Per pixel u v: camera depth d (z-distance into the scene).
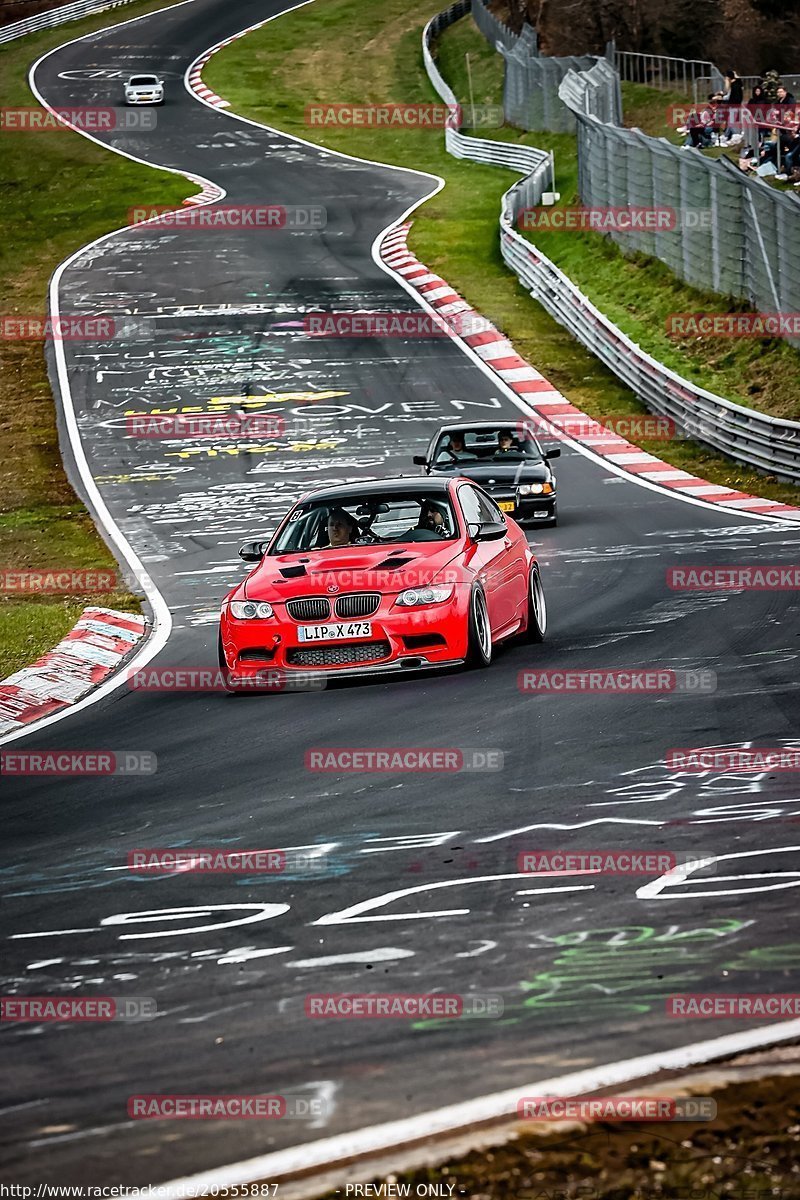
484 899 21.36
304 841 25.61
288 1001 17.81
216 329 131.62
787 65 194.38
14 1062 16.62
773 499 77.69
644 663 40.00
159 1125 14.48
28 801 31.00
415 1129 13.74
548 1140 13.43
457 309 133.50
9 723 40.25
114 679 45.25
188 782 31.16
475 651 40.59
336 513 43.81
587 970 18.05
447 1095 14.64
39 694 43.47
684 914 19.97
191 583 64.06
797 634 42.69
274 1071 15.63
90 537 78.25
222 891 23.08
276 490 87.88
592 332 118.12
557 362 117.81
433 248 156.00
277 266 152.75
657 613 48.72
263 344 126.38
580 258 140.50
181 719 38.28
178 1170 13.48
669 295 121.75
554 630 47.56
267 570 42.19
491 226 164.25
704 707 34.06
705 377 104.94
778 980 17.23
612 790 27.36
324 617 39.94
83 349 127.94
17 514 85.31
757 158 129.12
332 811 27.56
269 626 40.06
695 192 118.38
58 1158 13.94
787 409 96.06
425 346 123.88
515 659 42.31
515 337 124.56
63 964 20.19
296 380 115.94
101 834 27.59
